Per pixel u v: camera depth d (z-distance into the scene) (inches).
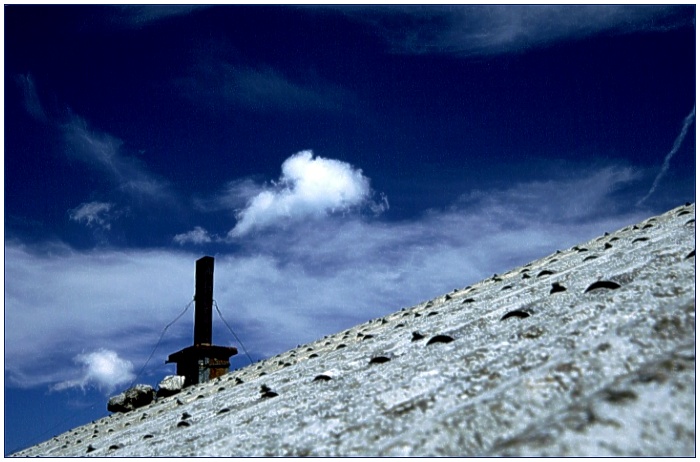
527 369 113.5
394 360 180.2
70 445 318.3
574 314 143.2
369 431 108.4
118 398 441.1
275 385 226.4
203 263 526.3
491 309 226.2
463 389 114.7
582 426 79.0
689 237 219.9
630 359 99.8
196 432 171.3
